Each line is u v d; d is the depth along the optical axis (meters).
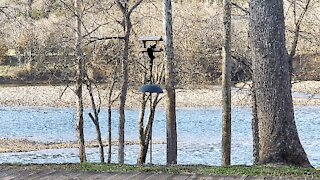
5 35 31.80
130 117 44.53
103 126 40.03
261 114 11.38
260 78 11.35
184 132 38.84
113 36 19.73
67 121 43.41
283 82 11.26
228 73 18.06
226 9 17.98
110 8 20.08
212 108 49.84
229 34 18.05
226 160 18.03
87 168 9.02
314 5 20.53
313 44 21.94
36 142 34.69
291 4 19.58
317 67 23.97
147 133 21.27
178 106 49.88
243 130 38.84
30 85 56.22
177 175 8.27
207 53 23.70
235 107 44.28
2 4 24.34
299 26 19.48
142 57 23.27
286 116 11.24
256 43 11.36
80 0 20.17
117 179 7.88
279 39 11.27
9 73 56.59
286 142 11.20
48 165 9.54
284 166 10.24
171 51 18.55
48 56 22.92
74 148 32.50
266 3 11.27
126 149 31.31
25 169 8.89
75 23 20.64
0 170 8.76
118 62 21.97
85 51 21.50
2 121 43.84
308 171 8.86
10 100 53.22
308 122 42.88
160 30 23.09
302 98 50.97
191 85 26.72
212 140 35.53
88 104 42.69
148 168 9.00
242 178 8.05
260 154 11.40
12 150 31.78
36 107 51.44
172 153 18.36
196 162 27.52
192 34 23.38
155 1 22.95
